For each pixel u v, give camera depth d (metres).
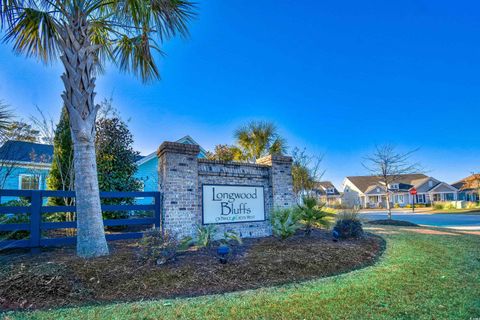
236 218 7.98
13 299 3.69
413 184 46.84
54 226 5.87
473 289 4.29
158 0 5.56
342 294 4.04
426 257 6.38
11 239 6.07
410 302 3.76
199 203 7.42
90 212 5.31
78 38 5.46
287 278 4.87
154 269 4.67
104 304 3.73
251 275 4.82
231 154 17.41
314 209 8.02
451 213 26.77
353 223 8.30
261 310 3.46
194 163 7.33
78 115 5.38
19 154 12.09
